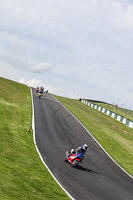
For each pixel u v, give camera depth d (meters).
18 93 38.75
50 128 21.91
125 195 10.76
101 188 10.71
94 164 15.19
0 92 33.44
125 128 36.34
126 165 17.47
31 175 9.32
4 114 21.53
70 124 26.23
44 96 46.50
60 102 44.03
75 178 11.13
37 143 16.33
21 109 26.52
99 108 53.16
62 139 19.41
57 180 10.06
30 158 12.20
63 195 8.32
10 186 6.98
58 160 13.61
